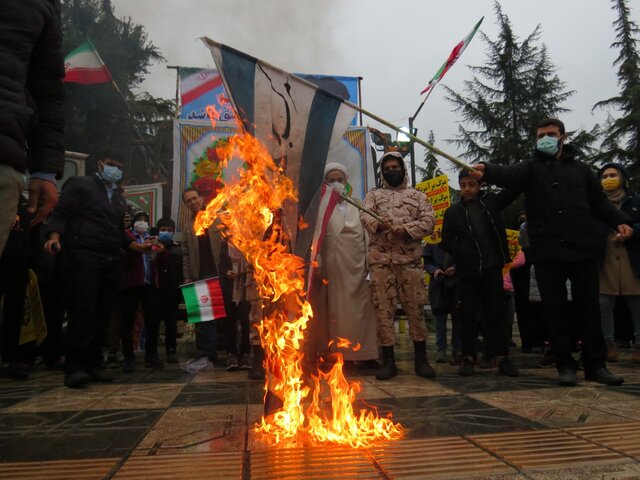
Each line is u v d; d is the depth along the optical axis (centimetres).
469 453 209
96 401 328
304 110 272
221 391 363
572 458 202
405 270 420
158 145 1239
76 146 1673
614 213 387
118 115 1689
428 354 601
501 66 2525
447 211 455
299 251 276
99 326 422
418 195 436
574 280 381
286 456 208
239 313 488
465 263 428
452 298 539
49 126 177
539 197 382
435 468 192
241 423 265
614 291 483
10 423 270
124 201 439
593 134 2184
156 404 317
